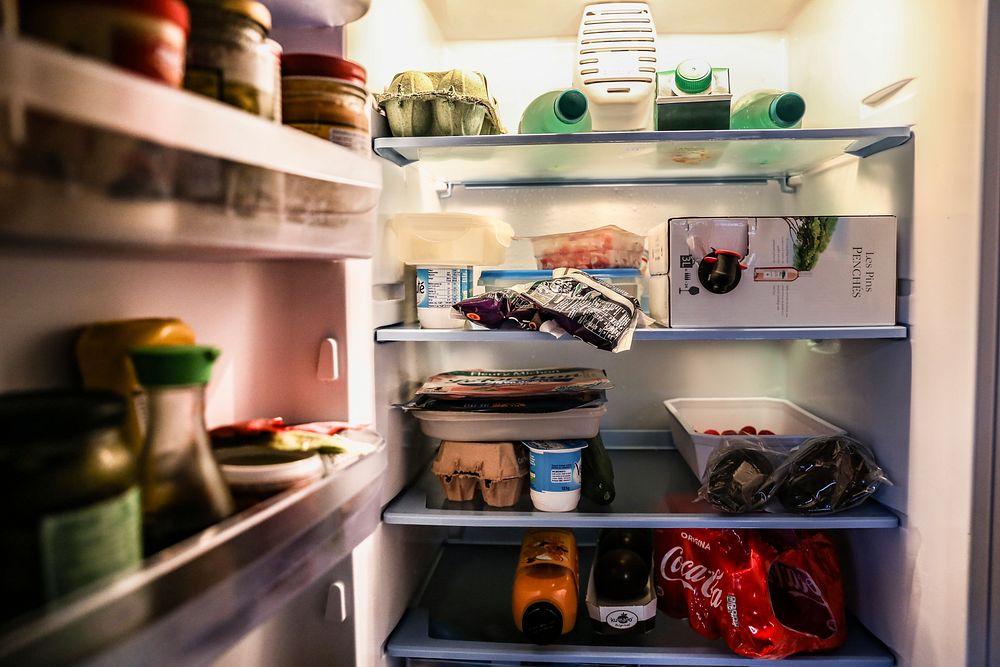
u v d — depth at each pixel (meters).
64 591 0.49
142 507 0.62
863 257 1.26
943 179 1.14
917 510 1.22
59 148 0.46
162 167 0.56
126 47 0.55
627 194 1.81
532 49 1.80
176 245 0.58
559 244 1.54
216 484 0.67
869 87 1.36
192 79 0.70
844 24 1.46
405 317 1.50
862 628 1.42
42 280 0.69
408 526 1.52
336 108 0.92
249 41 0.75
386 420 1.35
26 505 0.48
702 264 1.27
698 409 1.84
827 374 1.59
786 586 1.42
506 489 1.37
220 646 0.62
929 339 1.18
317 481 0.78
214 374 1.00
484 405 1.38
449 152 1.39
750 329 1.27
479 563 1.77
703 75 1.33
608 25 1.56
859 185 1.43
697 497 1.41
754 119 1.41
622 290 1.36
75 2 0.53
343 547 0.90
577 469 1.36
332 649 1.18
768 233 1.27
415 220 1.36
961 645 1.09
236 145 0.60
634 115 1.57
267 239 0.71
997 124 1.04
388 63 1.38
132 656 0.49
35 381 0.68
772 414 1.83
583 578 1.66
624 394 1.90
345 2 1.07
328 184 0.83
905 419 1.26
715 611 1.37
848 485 1.30
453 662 1.35
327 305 1.18
